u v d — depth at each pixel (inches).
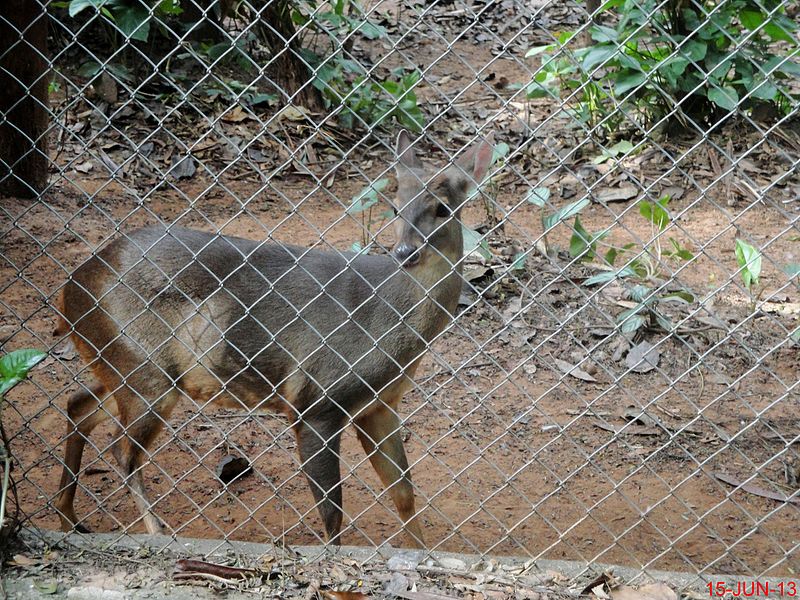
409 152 165.6
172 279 143.9
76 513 161.9
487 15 460.8
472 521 163.5
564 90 368.2
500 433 191.0
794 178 304.0
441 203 149.6
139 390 154.3
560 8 464.4
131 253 154.4
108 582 117.6
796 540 155.3
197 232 159.5
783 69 294.8
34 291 229.6
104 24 339.6
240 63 353.7
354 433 193.9
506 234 273.1
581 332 226.1
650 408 199.5
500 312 233.8
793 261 260.1
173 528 158.6
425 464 180.7
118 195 288.5
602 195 301.9
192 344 154.2
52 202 269.0
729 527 160.2
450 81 403.5
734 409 199.0
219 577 117.9
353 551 125.9
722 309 235.3
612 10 337.7
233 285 153.6
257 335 152.9
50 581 117.7
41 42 233.8
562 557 152.4
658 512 165.2
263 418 195.5
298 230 277.0
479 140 154.9
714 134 324.2
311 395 151.3
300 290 153.4
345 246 265.0
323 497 148.3
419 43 436.1
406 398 203.3
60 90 330.3
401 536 159.6
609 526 161.2
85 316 146.9
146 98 334.6
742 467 179.2
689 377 211.5
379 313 150.2
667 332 224.2
